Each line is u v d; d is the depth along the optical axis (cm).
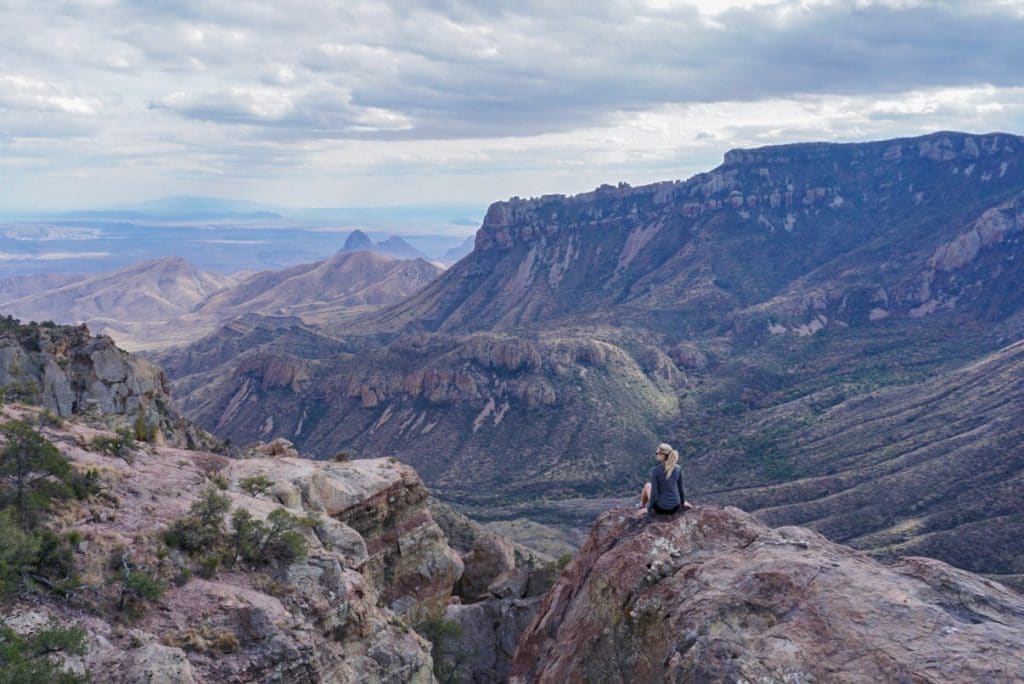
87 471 2533
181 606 2116
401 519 4709
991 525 14188
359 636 2628
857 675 1033
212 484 3091
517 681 1764
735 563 1426
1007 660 988
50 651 1638
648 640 1370
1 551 1830
